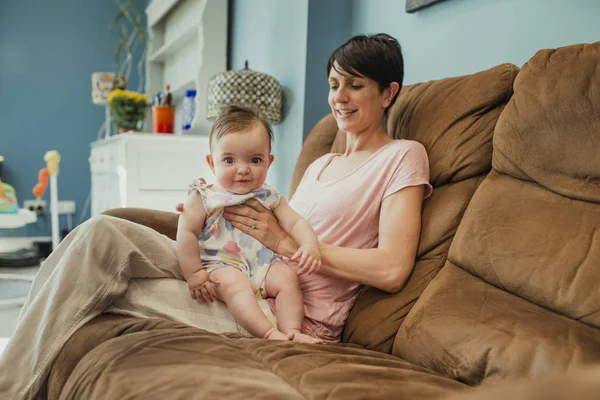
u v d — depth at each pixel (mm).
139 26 4629
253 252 1193
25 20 4320
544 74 1051
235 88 2422
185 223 1162
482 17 1641
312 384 761
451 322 956
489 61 1618
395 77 1358
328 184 1360
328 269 1172
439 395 738
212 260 1171
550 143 1004
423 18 1895
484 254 1006
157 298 1130
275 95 2477
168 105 3258
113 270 1070
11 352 995
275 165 2680
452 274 1076
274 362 864
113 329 974
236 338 1032
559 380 282
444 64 1802
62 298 1018
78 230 1084
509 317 895
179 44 3865
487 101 1237
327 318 1225
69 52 4457
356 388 740
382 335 1116
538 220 965
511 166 1077
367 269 1152
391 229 1199
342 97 1322
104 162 3352
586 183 942
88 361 866
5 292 2818
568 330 818
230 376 762
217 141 1201
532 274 909
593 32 1314
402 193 1221
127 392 735
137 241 1121
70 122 4492
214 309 1147
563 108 985
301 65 2373
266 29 2760
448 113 1292
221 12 3230
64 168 4496
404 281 1173
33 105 4387
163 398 697
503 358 834
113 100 3451
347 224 1285
